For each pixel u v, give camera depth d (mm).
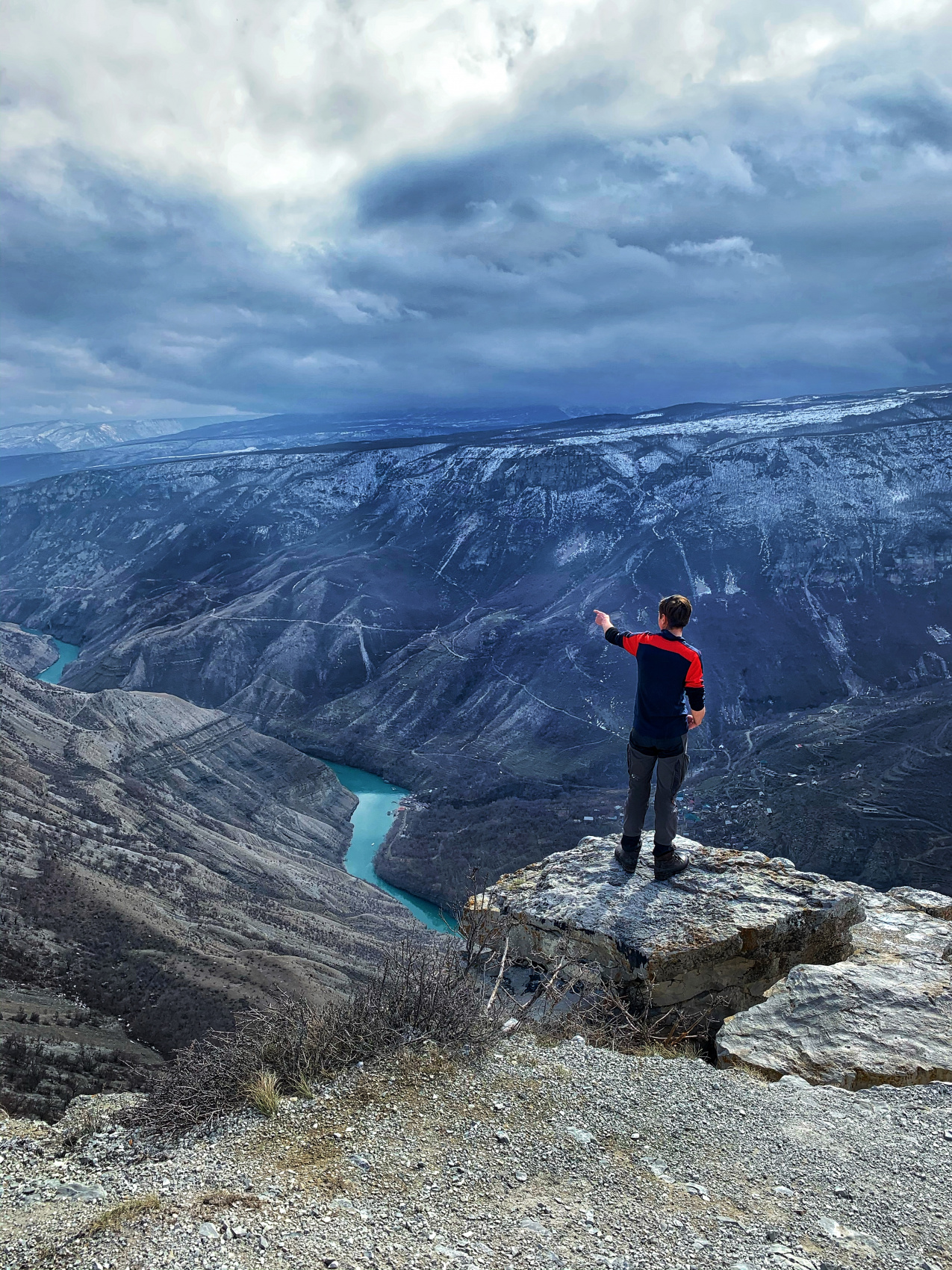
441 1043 5418
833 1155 4496
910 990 6840
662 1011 7098
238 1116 4750
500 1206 3910
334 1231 3662
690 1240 3689
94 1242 3586
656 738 7824
